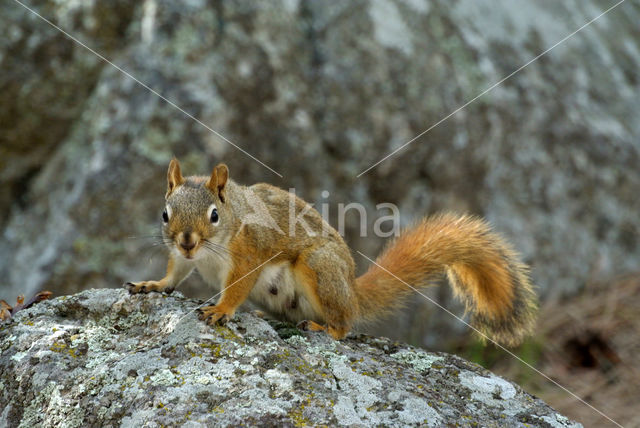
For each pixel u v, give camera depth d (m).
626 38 16.05
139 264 9.95
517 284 7.52
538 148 12.59
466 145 11.68
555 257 12.46
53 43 10.84
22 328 5.21
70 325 5.30
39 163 10.71
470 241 7.49
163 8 10.72
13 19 10.82
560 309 12.08
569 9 15.47
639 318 11.61
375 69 11.51
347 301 6.57
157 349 4.87
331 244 6.74
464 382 5.30
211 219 5.98
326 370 4.92
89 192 10.02
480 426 4.64
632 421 9.44
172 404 4.34
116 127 10.30
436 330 11.55
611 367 10.70
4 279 10.07
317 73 11.21
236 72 10.60
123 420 4.30
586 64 14.39
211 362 4.75
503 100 12.29
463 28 12.84
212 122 10.33
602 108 13.95
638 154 13.78
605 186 13.23
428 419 4.55
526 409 5.03
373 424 4.41
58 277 9.76
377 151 11.16
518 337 7.48
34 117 10.73
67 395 4.54
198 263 6.31
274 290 6.70
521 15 14.35
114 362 4.76
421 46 12.09
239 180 10.39
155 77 10.40
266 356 4.90
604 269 12.91
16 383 4.73
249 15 11.01
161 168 10.11
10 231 10.39
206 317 5.28
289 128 10.76
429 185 11.47
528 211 12.29
